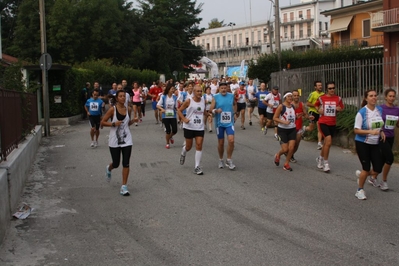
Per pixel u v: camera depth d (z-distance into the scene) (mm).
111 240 5773
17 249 5484
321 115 9953
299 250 5336
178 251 5367
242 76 42750
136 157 11758
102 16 45438
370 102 7648
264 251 5316
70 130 18703
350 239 5680
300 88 17703
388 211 6883
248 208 7098
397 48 28750
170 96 13234
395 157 10953
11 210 6656
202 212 6914
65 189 8453
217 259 5102
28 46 45125
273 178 9266
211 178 9297
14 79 11930
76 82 22891
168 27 61375
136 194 8047
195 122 9727
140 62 54188
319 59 34312
